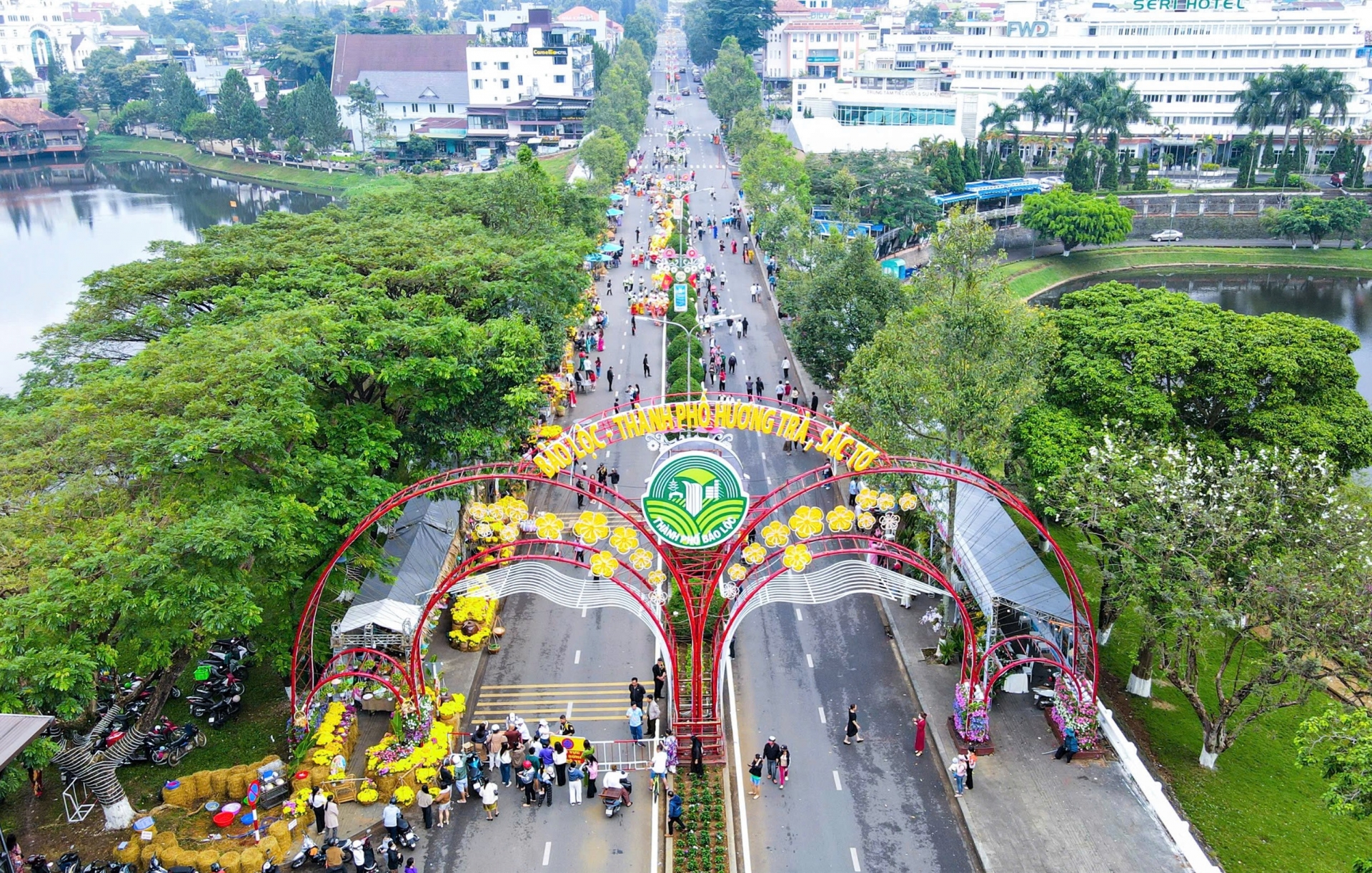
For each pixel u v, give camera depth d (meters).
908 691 49.97
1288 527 45.09
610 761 44.50
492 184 91.31
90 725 40.16
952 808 42.25
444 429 54.62
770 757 43.44
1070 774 43.88
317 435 49.81
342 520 47.22
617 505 68.69
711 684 47.88
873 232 137.38
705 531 42.91
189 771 43.66
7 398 54.84
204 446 40.31
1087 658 47.56
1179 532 43.47
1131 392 55.22
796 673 51.38
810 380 91.25
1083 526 50.16
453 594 50.22
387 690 46.62
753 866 39.00
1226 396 55.69
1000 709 48.41
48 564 36.22
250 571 41.88
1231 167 192.38
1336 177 170.50
